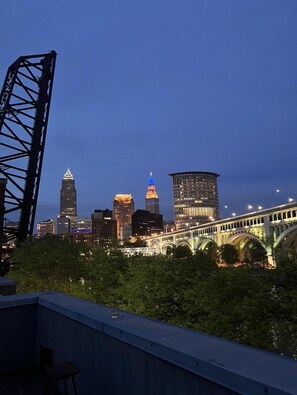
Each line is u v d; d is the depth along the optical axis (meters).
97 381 4.32
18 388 5.46
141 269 26.05
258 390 2.31
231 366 2.62
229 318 18.94
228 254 121.75
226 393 2.56
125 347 3.79
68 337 5.13
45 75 49.16
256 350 3.00
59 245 36.94
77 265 35.59
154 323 4.09
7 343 6.06
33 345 6.30
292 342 18.34
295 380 2.33
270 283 19.00
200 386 2.80
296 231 115.94
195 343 3.23
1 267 41.41
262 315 18.25
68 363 4.65
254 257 149.50
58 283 35.19
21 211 45.03
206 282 20.73
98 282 31.30
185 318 22.42
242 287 18.92
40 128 47.88
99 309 5.02
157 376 3.29
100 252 33.19
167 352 3.12
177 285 23.66
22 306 6.26
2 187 37.66
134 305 24.95
